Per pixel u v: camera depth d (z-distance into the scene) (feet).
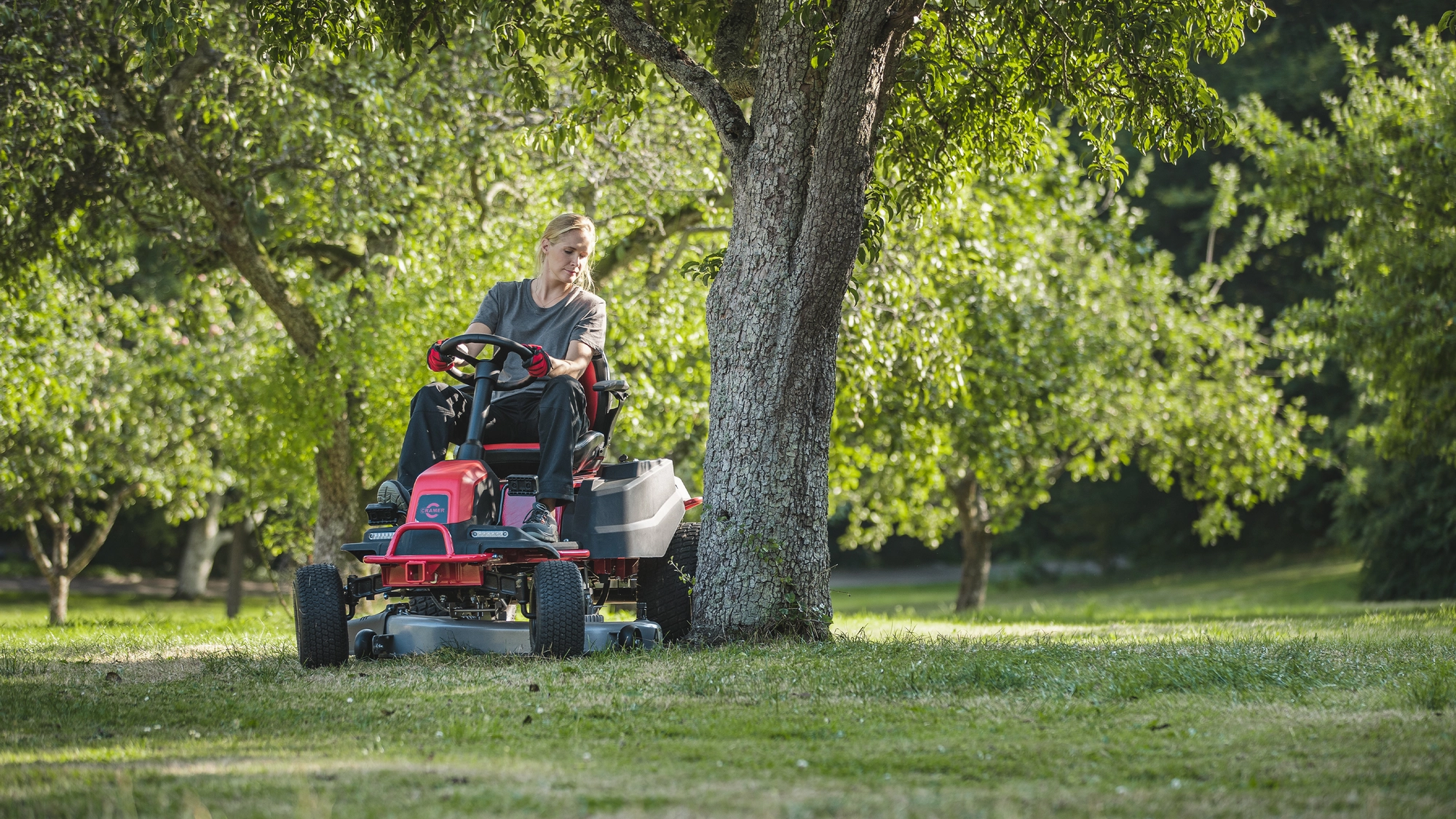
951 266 116.98
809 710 34.55
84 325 135.44
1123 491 315.99
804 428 55.67
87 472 140.87
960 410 140.36
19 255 98.22
